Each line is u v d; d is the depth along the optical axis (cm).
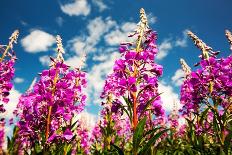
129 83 39
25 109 44
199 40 52
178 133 82
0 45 63
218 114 41
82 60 61
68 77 47
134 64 41
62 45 48
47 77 45
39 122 43
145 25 44
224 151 36
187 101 61
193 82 48
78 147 64
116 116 71
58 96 44
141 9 44
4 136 76
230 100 46
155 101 41
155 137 32
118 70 41
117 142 63
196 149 43
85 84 58
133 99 38
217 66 48
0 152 51
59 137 41
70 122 50
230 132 36
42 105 43
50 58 47
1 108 62
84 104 55
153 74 41
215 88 46
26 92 69
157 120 69
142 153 32
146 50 42
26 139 47
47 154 40
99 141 83
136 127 33
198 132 49
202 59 51
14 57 64
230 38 51
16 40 65
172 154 46
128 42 43
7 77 62
